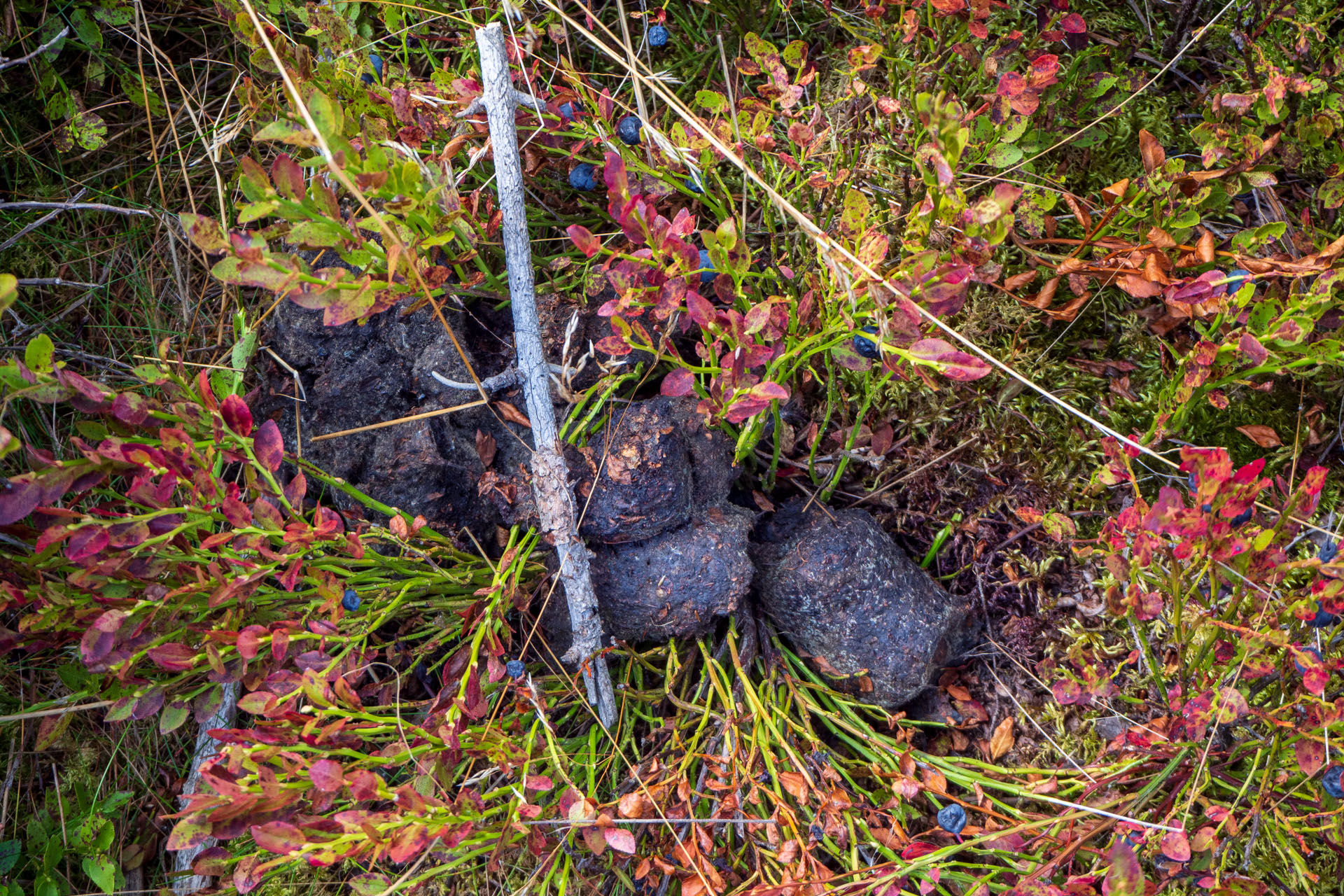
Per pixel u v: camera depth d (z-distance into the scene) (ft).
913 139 0.99
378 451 0.96
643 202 0.83
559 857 0.90
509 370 0.91
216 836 0.72
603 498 0.93
